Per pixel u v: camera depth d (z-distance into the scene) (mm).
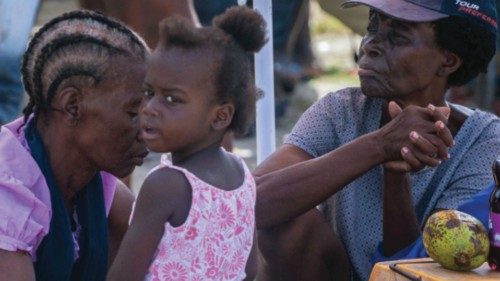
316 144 6031
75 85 4879
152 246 4684
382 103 5984
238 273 4898
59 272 5035
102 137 4949
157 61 4715
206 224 4715
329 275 6055
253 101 4914
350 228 5941
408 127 5344
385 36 5660
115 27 5023
